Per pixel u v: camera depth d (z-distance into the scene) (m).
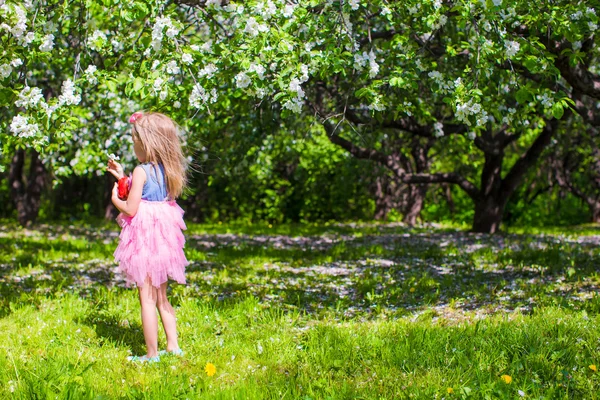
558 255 10.74
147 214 4.87
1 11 5.16
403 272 10.03
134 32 6.68
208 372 4.35
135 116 5.00
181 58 5.65
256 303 6.99
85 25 6.27
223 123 10.45
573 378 4.20
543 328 5.39
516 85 6.38
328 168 24.94
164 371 4.57
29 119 5.38
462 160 18.89
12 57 5.34
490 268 10.07
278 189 26.52
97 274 9.64
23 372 4.38
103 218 27.31
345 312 7.00
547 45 7.22
